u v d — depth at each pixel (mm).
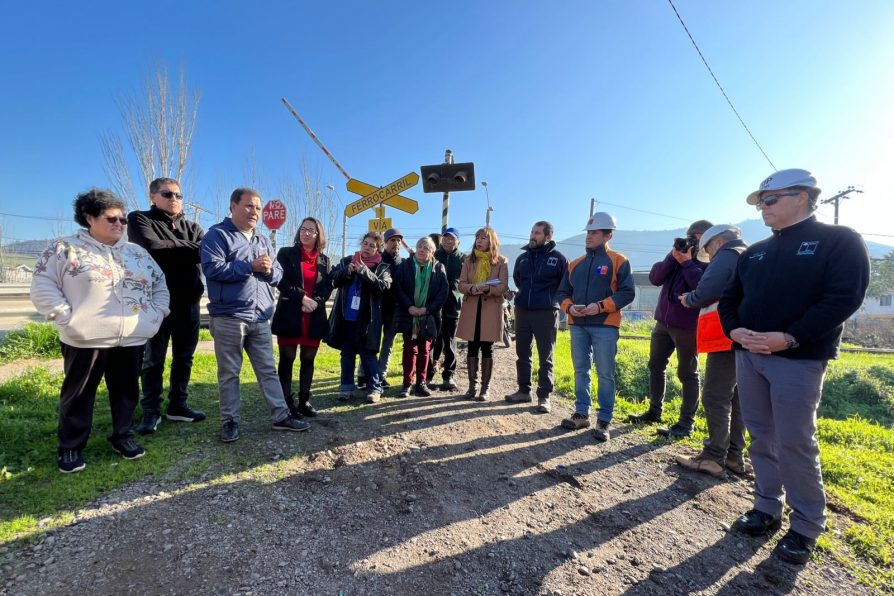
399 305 4664
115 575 1861
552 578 2057
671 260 4027
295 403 4250
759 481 2605
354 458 3102
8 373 5160
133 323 2760
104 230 2668
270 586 1859
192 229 3674
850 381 9102
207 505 2412
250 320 3189
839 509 2887
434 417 4082
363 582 1930
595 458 3475
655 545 2395
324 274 3955
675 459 3543
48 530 2125
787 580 2168
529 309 4547
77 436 2695
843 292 2143
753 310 2479
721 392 3238
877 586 2146
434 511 2541
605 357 3879
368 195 6953
